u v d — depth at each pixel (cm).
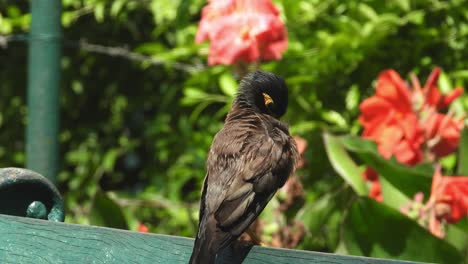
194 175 1392
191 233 1228
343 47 1194
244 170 727
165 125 1566
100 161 1728
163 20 1445
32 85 1038
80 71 1769
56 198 747
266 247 662
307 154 1014
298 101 1225
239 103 826
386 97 935
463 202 893
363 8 1227
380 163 931
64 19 1497
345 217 873
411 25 1280
